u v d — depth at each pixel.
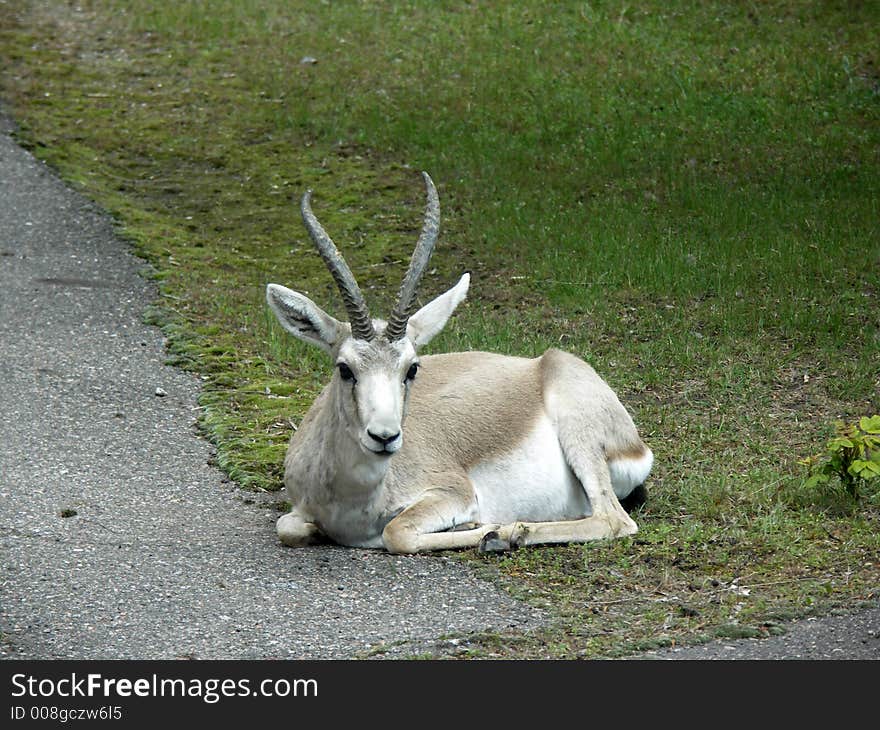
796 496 8.60
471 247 14.27
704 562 7.67
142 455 9.77
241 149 17.19
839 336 11.51
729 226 13.97
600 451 8.55
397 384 7.54
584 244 13.81
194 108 18.36
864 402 10.40
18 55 19.95
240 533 8.31
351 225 15.01
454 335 11.91
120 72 19.56
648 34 19.58
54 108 18.28
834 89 17.42
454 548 7.95
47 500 8.78
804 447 9.59
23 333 12.09
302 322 7.98
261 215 15.48
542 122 17.11
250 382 11.24
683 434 9.86
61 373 11.25
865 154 15.53
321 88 18.69
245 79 19.22
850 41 18.91
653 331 11.93
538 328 12.16
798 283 12.55
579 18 20.27
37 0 22.39
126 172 16.62
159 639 6.58
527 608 7.05
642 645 6.52
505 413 8.63
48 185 15.96
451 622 6.84
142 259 14.08
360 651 6.46
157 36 20.77
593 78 18.20
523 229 14.35
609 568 7.61
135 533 8.24
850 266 12.89
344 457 7.73
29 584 7.26
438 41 19.94
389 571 7.57
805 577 7.43
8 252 14.14
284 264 14.20
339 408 7.69
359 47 20.03
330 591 7.26
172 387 11.12
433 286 13.41
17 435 9.96
